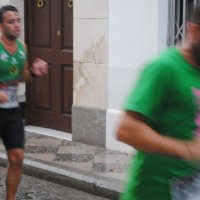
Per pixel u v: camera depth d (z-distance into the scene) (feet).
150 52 46.16
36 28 58.39
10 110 33.60
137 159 18.03
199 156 16.29
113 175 41.86
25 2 58.80
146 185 17.81
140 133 16.43
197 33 16.93
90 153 48.60
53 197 40.29
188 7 44.96
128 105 16.70
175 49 17.46
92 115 51.03
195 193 17.67
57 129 57.62
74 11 51.57
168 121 17.25
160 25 45.60
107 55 49.32
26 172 45.52
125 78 48.06
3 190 41.63
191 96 16.99
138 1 46.44
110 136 49.70
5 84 33.30
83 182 41.29
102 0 49.14
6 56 32.83
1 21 32.96
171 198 17.63
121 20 47.83
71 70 55.57
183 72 17.01
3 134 34.17
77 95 52.39
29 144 51.93
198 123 17.17
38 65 34.17
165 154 16.31
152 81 16.80
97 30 49.90
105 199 39.65
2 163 48.16
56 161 45.96
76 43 51.88
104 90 49.90
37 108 59.41
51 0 56.49
